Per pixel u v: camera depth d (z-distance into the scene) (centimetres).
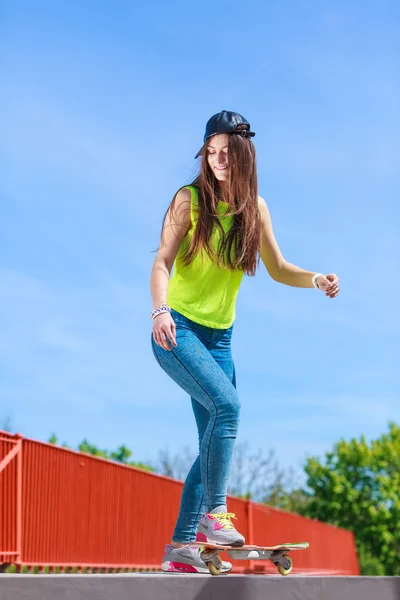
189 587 350
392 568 4931
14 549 977
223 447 413
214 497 414
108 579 339
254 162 438
